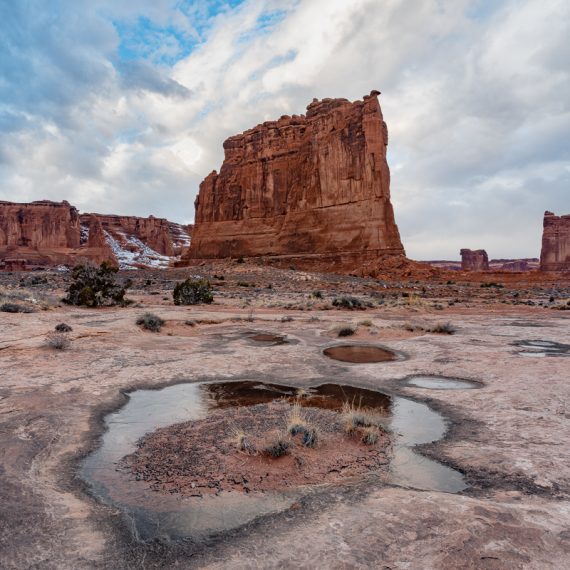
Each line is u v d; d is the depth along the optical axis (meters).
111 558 2.82
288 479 4.03
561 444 4.80
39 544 2.96
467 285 50.75
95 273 24.38
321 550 2.79
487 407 6.37
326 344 12.53
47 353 10.08
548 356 10.55
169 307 24.00
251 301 28.45
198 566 2.70
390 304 27.06
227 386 7.82
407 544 2.80
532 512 3.20
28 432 5.25
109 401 6.73
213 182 89.25
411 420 5.90
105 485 3.95
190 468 4.29
